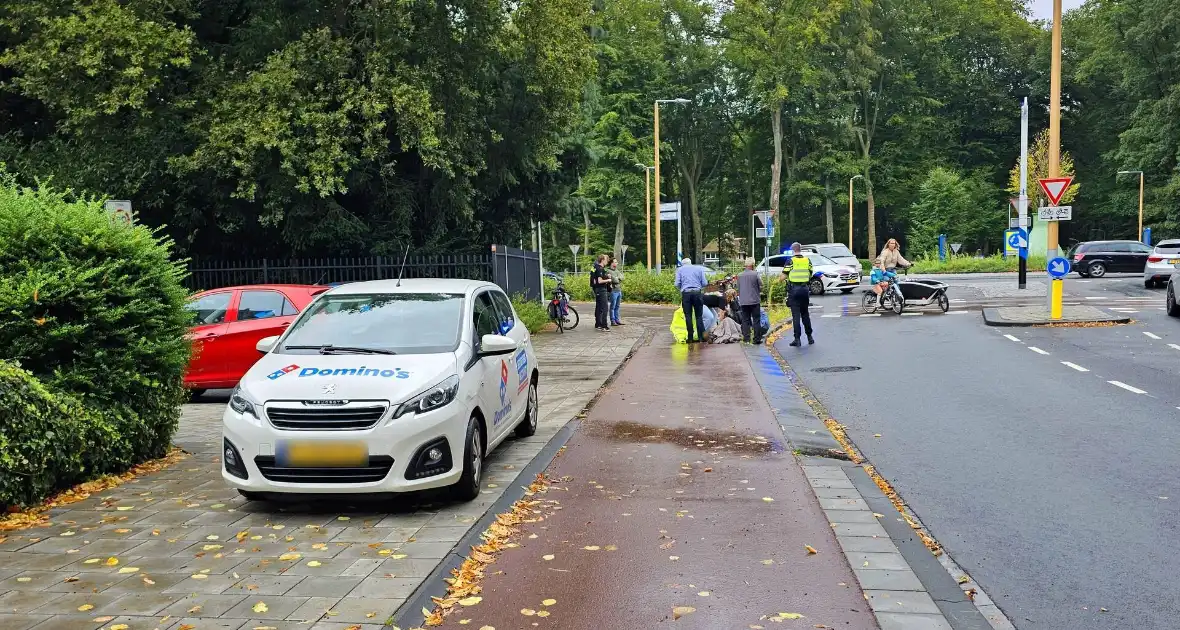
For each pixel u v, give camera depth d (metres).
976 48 68.44
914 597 4.58
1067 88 66.38
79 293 7.10
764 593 4.63
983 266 50.34
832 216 69.44
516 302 20.75
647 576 4.89
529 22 19.06
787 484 6.84
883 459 7.85
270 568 4.99
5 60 16.48
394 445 5.94
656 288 34.06
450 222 22.06
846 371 13.45
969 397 10.87
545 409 10.52
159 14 16.67
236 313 12.03
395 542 5.46
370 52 17.56
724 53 57.44
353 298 7.58
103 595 4.60
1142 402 10.16
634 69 59.50
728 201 72.75
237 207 18.95
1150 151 48.91
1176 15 45.59
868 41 58.75
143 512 6.23
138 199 18.58
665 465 7.48
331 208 18.80
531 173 22.52
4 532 5.75
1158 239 59.03
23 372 6.42
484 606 4.49
